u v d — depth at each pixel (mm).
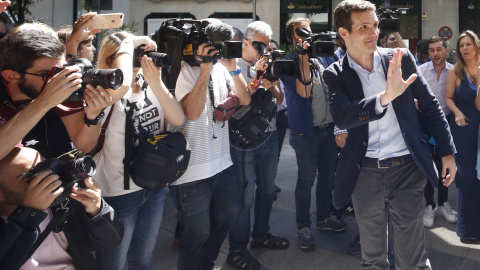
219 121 2736
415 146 2299
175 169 2145
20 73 1508
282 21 12688
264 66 2984
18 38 1507
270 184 3557
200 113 2492
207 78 2457
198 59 2404
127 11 12062
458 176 3682
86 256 1625
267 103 2992
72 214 1618
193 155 2568
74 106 1860
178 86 2555
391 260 3211
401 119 2322
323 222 3977
